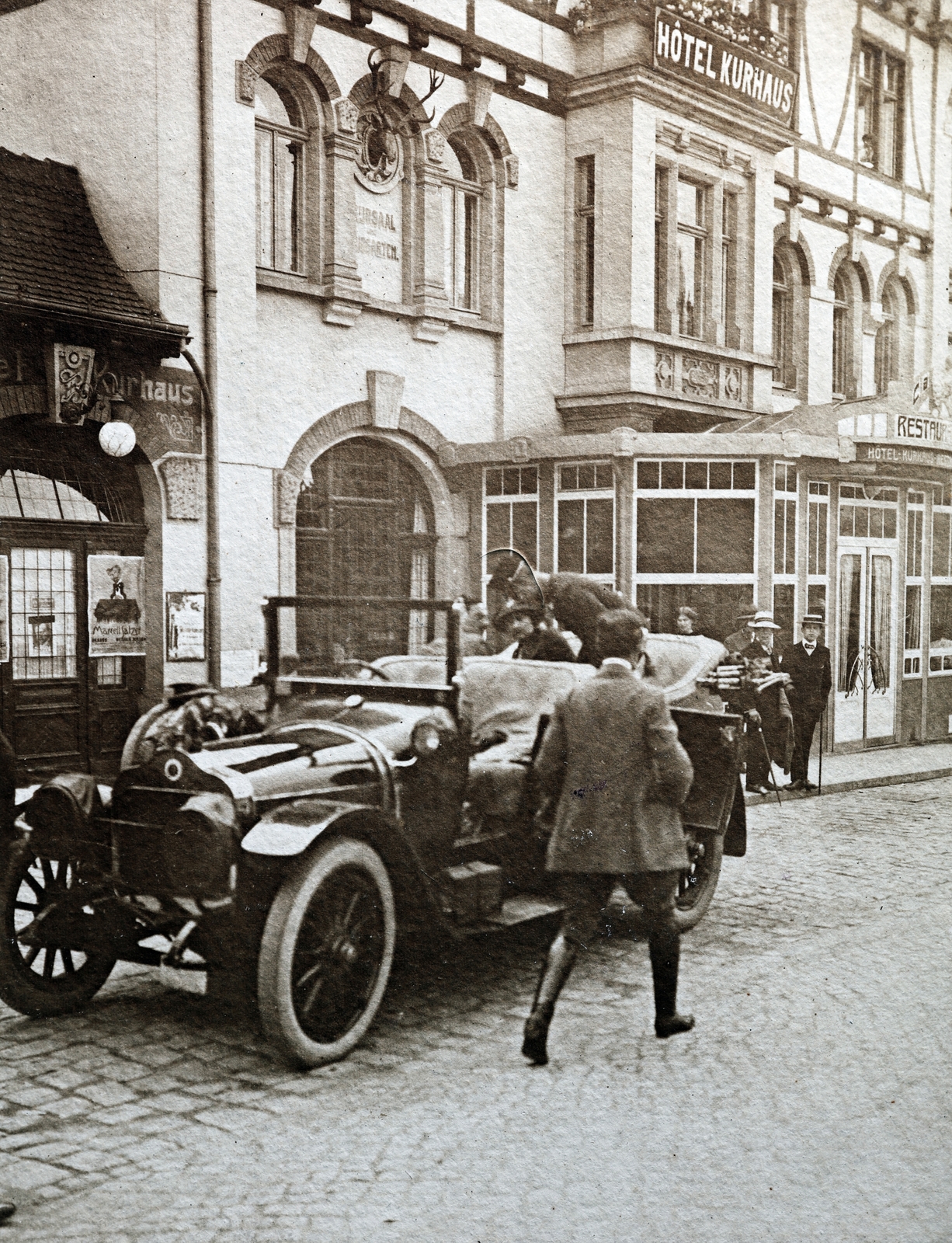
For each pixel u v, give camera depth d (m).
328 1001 4.50
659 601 13.23
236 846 4.38
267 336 11.85
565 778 4.59
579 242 14.90
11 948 4.82
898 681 15.61
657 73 14.19
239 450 11.32
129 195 10.73
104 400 10.23
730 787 6.25
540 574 7.11
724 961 5.83
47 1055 4.56
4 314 9.30
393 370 13.10
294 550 12.14
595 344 14.65
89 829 4.71
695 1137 3.81
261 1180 3.51
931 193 20.92
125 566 10.63
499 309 14.23
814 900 7.12
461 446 13.60
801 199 17.78
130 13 10.64
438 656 5.22
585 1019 4.98
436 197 13.33
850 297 19.44
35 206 10.32
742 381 16.27
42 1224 3.25
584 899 4.54
